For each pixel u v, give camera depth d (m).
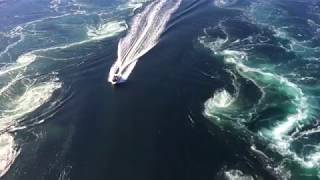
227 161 68.94
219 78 90.19
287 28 110.06
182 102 83.56
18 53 106.50
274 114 79.06
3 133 78.44
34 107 84.94
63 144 75.00
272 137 73.50
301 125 76.25
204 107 81.62
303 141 72.50
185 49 101.94
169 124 77.94
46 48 107.69
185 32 109.94
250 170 66.94
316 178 65.44
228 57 97.69
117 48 104.62
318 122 76.94
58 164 70.75
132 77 92.19
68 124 79.81
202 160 69.31
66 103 85.50
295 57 97.06
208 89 86.88
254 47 101.62
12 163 71.69
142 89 88.19
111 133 76.69
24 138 77.06
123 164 69.69
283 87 86.81
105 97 86.44
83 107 83.94
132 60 98.50
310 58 96.62
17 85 92.44
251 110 80.25
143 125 78.19
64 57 102.44
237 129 75.62
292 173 66.38
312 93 84.88
